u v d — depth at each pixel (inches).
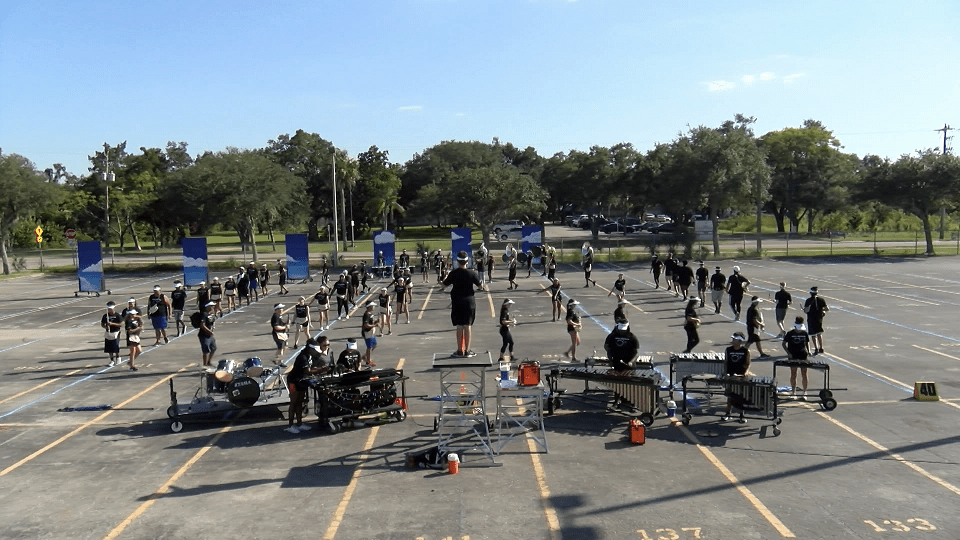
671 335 938.7
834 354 805.2
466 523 390.6
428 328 1040.2
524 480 453.4
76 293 1556.3
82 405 663.8
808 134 3267.7
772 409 556.1
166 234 3526.1
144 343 982.4
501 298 1344.7
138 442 552.7
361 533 381.7
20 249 2950.3
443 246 2923.2
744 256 2102.6
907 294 1294.3
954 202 2070.6
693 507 406.9
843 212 3481.8
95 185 3260.3
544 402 615.2
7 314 1296.8
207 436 565.3
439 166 4475.9
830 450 498.9
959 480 442.3
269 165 2279.8
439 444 493.7
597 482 447.5
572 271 1830.7
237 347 933.8
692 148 2139.5
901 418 567.8
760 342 852.0
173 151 5147.6
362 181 3890.3
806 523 383.9
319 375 585.6
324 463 494.9
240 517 407.5
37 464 506.6
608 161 3004.4
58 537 387.2
